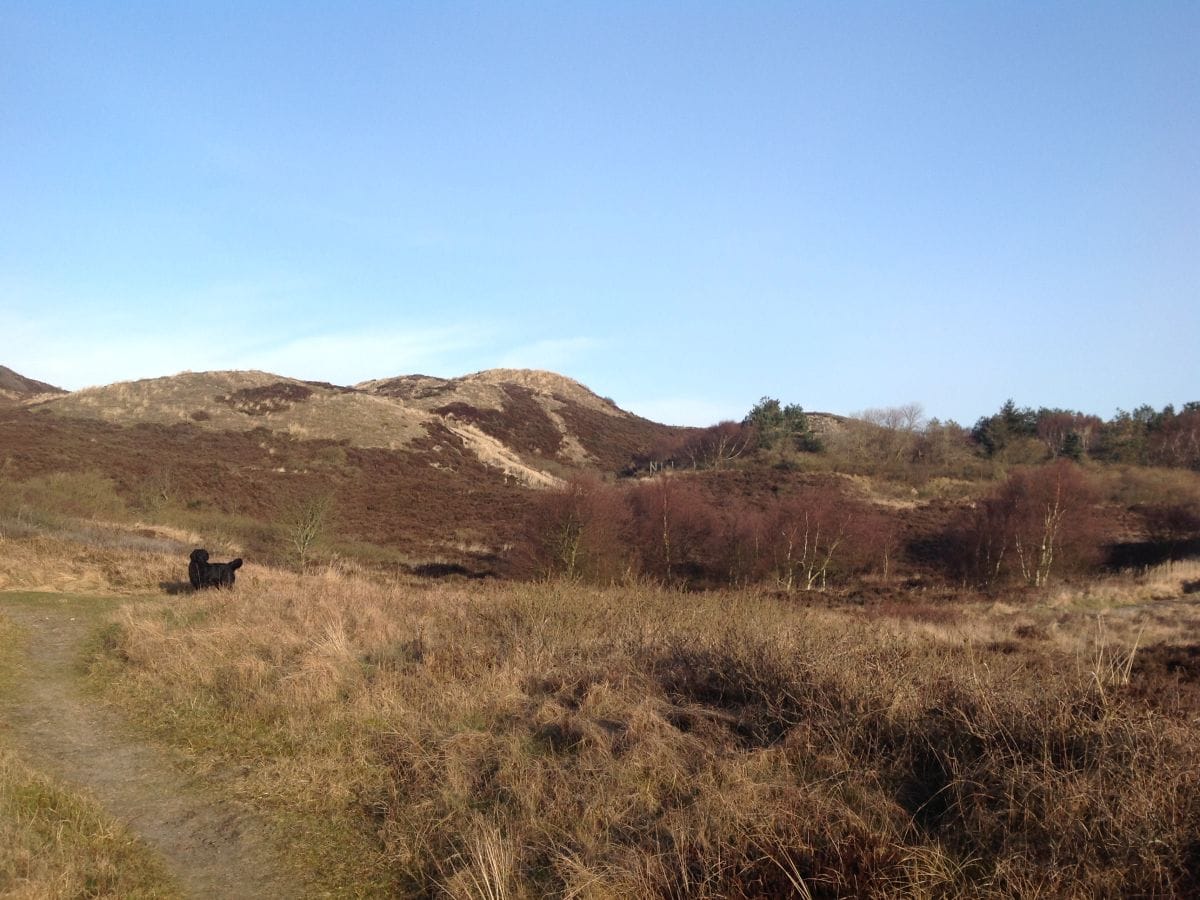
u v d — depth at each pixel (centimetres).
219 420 5559
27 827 523
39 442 4359
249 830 582
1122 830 432
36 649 1145
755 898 427
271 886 505
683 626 1096
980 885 422
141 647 1045
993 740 557
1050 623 1684
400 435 5759
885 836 461
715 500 4434
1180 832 430
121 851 537
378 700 807
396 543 3709
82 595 1612
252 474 4484
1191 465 5803
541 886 472
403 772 650
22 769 648
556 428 7881
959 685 644
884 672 693
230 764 705
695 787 565
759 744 640
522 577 2755
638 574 2822
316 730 752
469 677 877
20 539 2200
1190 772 469
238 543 3148
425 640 1026
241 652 1003
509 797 582
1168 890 402
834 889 428
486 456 5850
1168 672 995
